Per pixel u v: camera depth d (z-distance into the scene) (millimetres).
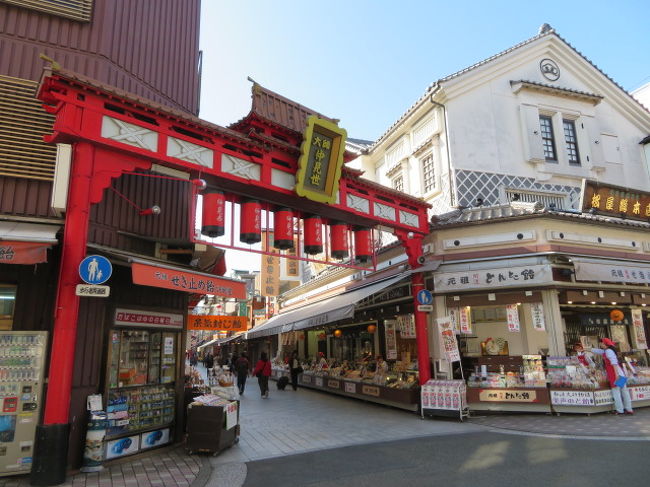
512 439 8117
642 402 10805
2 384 6367
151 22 9539
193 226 7641
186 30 10797
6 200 6895
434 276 11844
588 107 17406
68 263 6168
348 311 11484
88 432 6711
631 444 7305
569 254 11281
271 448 8227
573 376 10312
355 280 17469
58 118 6461
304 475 6418
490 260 11664
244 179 8297
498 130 15992
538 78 17125
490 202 15109
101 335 7316
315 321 13297
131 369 7914
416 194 17016
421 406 10773
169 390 8602
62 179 6336
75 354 6918
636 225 12555
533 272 11062
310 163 9047
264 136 8578
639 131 18531
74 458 6645
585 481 5559
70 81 6391
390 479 6051
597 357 11680
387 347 15172
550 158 16578
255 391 19172
